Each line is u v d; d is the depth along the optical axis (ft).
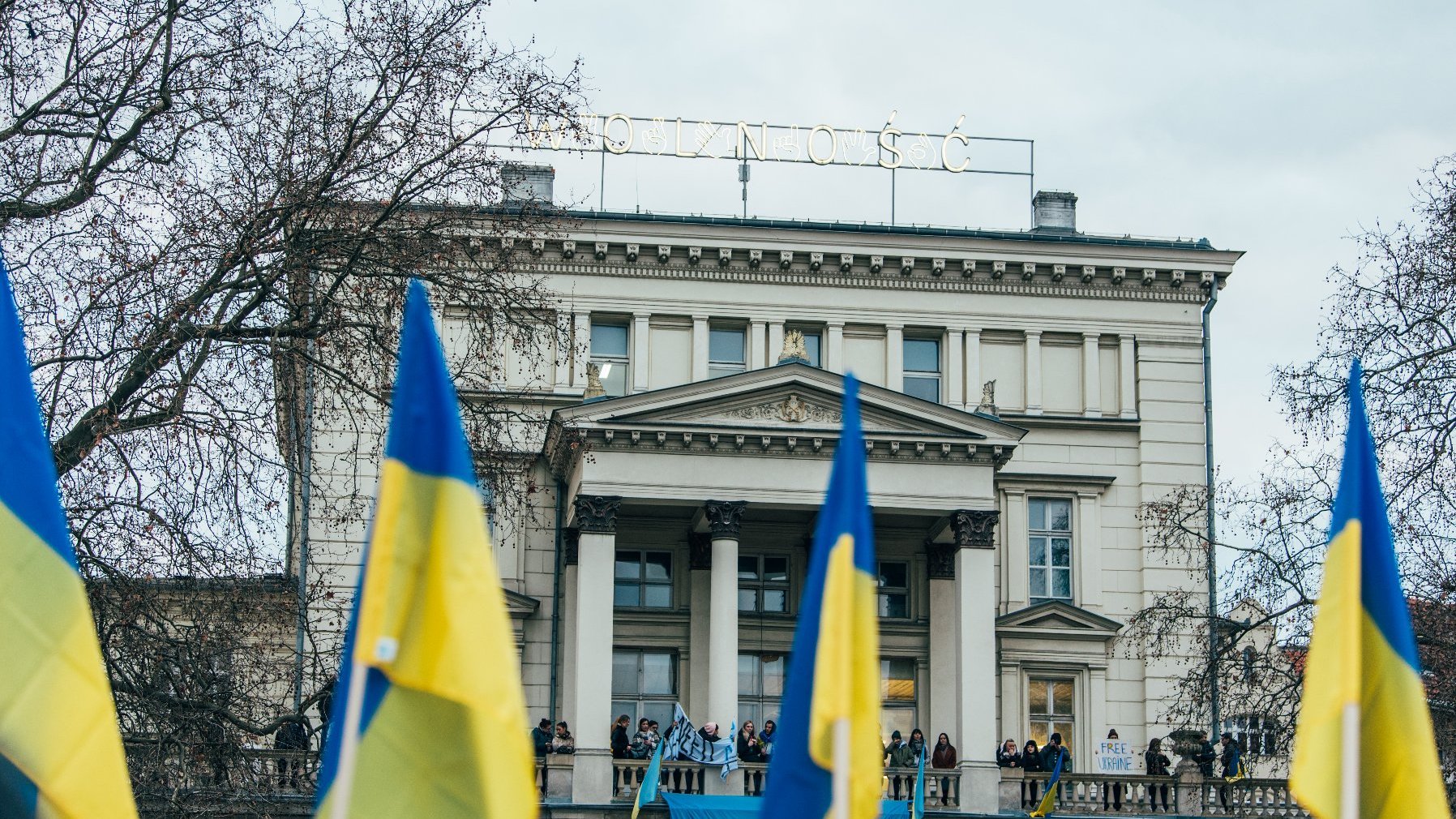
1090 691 159.53
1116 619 162.09
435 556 30.50
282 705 93.71
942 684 151.94
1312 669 33.53
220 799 87.30
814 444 146.10
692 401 145.18
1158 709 159.94
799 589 158.20
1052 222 171.83
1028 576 162.20
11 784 32.07
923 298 164.76
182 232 87.92
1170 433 165.37
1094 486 163.84
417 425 30.81
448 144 95.09
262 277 88.48
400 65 93.76
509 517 106.22
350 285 96.99
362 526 150.51
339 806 29.71
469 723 29.89
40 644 32.68
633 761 140.26
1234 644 118.32
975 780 141.90
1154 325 166.71
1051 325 165.58
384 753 29.96
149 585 85.40
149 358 84.89
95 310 83.92
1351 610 33.24
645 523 156.66
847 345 163.63
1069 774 143.54
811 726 32.78
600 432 144.25
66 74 88.02
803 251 162.20
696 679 153.07
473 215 98.94
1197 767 143.74
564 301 160.25
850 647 32.63
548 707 152.56
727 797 136.67
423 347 31.04
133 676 85.25
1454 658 101.60
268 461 88.43
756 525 157.17
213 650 88.43
